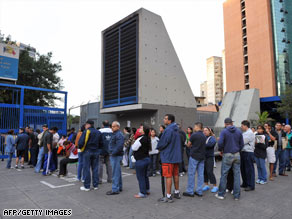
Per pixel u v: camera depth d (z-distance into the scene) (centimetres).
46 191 517
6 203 429
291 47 5397
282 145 733
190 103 1041
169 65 973
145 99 857
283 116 2534
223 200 456
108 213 377
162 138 450
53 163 752
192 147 493
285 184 606
